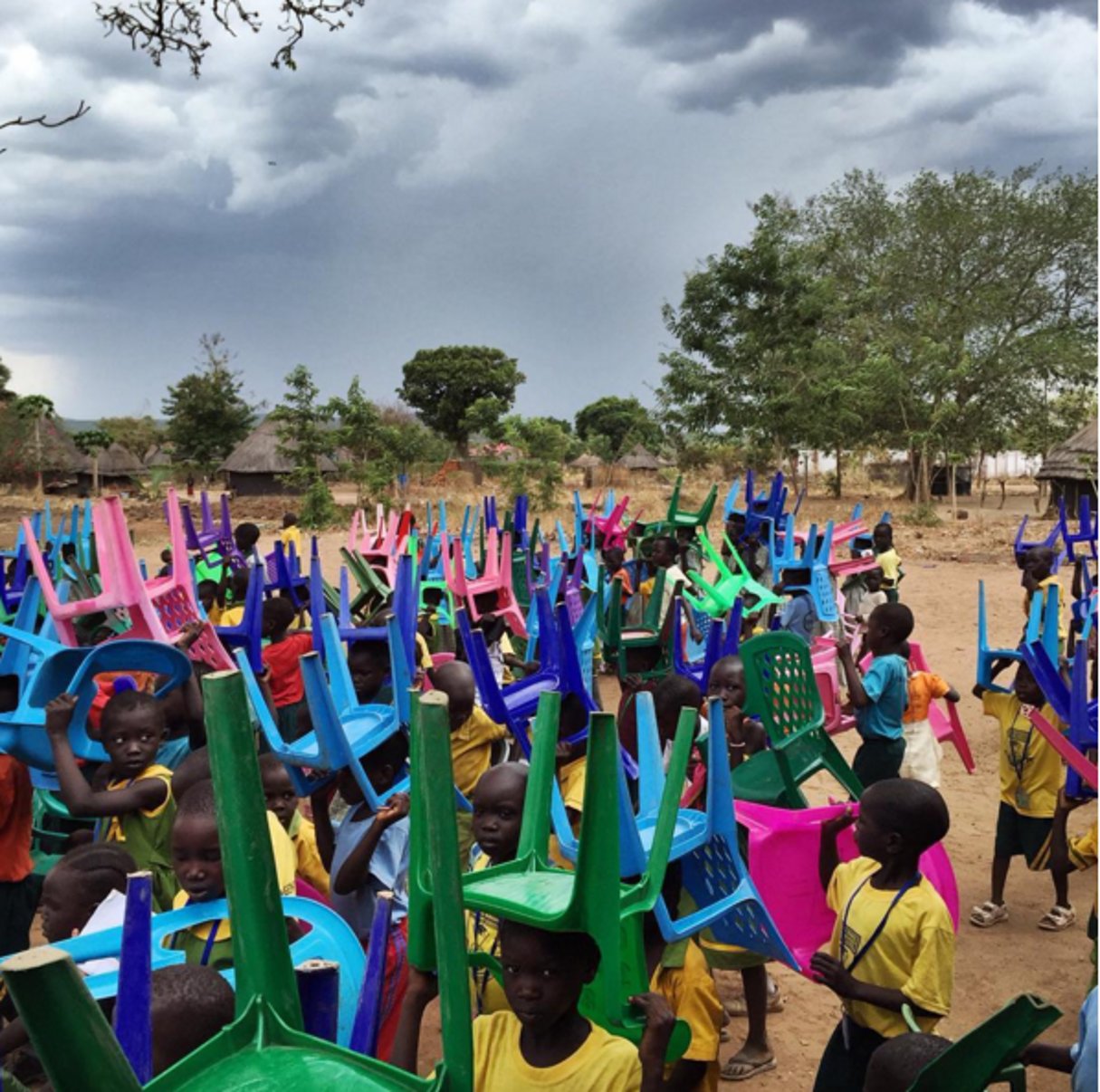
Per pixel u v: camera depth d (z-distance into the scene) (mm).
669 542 10344
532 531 12016
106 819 4941
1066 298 52125
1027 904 6957
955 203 50844
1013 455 73625
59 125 9195
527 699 5215
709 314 38656
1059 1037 5301
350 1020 2938
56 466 53656
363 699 5992
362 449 42219
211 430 58906
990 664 6566
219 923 3459
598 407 88938
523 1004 2420
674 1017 2730
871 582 11445
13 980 1208
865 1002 3645
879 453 52688
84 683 4457
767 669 4738
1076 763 4727
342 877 3926
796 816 4254
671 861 3514
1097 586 9352
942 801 3660
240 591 9805
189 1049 2461
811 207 53906
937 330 48344
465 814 4918
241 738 1670
